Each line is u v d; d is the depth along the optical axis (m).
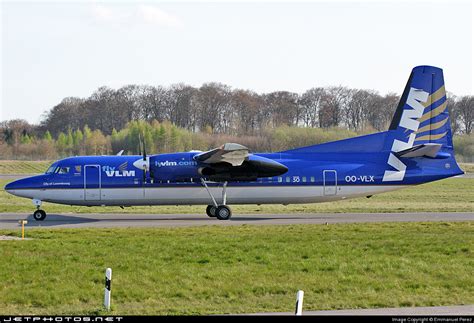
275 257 74.50
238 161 111.69
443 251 79.31
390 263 70.88
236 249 79.94
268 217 122.62
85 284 60.78
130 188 116.88
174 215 127.69
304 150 120.62
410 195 192.38
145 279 62.84
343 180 118.25
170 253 77.19
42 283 61.31
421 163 120.31
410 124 120.62
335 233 94.38
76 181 116.81
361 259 73.44
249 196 117.62
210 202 118.38
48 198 117.00
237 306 53.78
